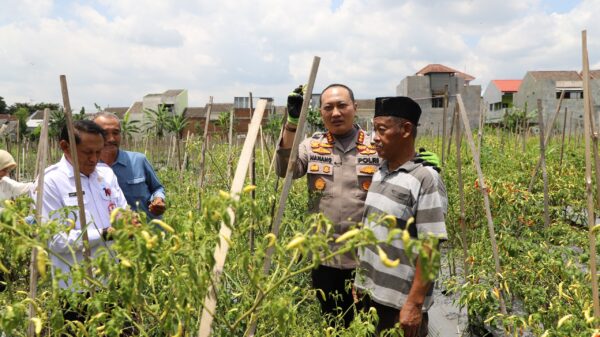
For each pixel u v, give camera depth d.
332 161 3.33
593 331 2.39
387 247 2.54
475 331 3.86
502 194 5.18
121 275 1.53
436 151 11.08
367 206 2.70
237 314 2.16
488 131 15.22
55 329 1.70
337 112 3.26
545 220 4.49
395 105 2.49
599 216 6.11
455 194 5.60
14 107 88.81
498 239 4.48
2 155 4.71
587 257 3.27
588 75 2.59
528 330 3.58
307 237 1.54
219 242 1.63
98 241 2.64
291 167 2.21
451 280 4.34
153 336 2.20
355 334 2.39
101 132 2.83
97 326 1.83
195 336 2.05
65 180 2.79
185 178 6.64
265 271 2.10
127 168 3.93
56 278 1.51
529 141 14.24
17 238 1.56
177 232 1.69
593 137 2.72
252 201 1.59
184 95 51.28
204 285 1.62
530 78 46.44
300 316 2.89
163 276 2.08
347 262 3.23
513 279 3.60
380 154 2.61
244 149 2.35
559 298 3.11
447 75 40.53
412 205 2.48
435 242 1.39
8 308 1.53
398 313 2.60
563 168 7.67
